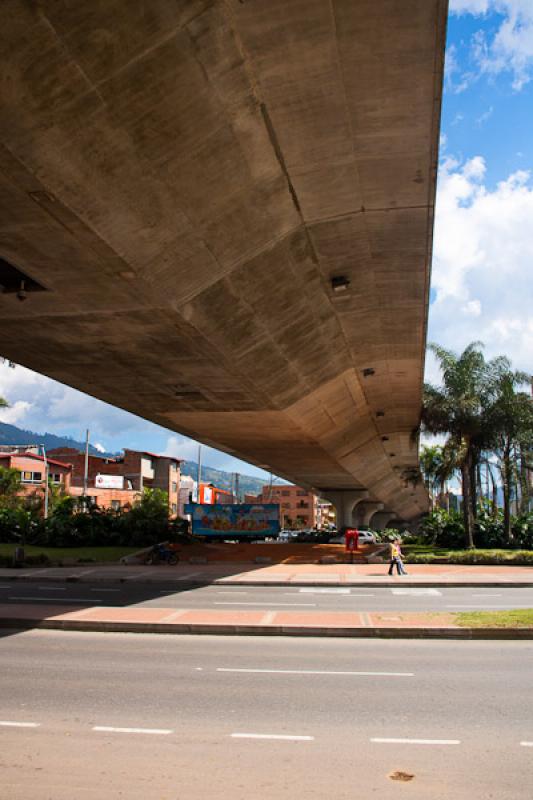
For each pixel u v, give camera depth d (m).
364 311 22.38
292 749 6.70
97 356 20.95
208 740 6.98
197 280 15.56
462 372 42.06
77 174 10.90
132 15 8.84
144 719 7.75
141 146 10.98
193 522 55.50
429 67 10.98
